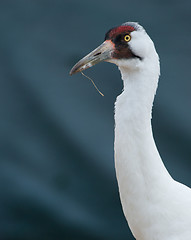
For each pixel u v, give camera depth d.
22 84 18.23
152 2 20.69
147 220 8.04
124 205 8.24
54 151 16.42
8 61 19.05
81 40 19.45
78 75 18.03
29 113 17.44
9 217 15.24
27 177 16.00
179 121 16.28
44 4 21.14
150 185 7.94
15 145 16.75
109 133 16.42
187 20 19.91
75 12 20.56
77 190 15.56
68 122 16.88
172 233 7.95
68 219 15.03
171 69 17.95
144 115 7.93
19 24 20.39
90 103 17.23
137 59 7.93
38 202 15.42
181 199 8.04
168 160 15.55
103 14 20.31
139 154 7.92
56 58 18.97
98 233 14.69
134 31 8.02
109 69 17.88
